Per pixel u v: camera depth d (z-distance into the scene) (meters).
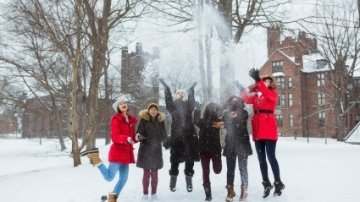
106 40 14.76
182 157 7.27
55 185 8.95
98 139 40.19
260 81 6.73
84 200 7.09
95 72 14.88
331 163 9.52
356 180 7.28
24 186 9.29
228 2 15.12
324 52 35.81
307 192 6.69
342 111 38.41
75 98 13.03
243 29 16.14
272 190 7.11
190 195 7.08
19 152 32.66
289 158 11.12
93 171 10.92
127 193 7.43
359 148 15.61
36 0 13.07
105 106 16.41
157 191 7.48
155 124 6.93
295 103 54.84
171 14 15.76
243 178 6.54
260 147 6.77
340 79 37.03
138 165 6.85
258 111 6.78
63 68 19.39
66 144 34.06
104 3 14.69
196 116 6.90
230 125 6.67
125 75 19.78
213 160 6.81
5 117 53.94
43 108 22.48
